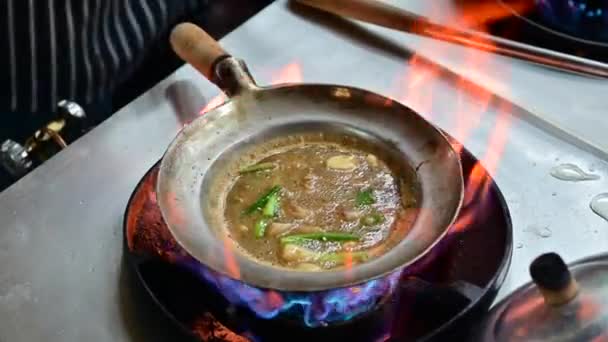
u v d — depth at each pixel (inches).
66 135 37.6
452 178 31.2
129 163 35.2
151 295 29.8
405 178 32.4
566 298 26.9
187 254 30.5
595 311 26.8
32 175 35.0
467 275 30.1
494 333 28.0
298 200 32.2
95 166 35.1
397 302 29.8
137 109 37.0
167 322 29.4
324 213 31.8
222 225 31.7
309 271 29.2
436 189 31.4
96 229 33.1
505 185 33.2
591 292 27.2
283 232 31.3
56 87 46.1
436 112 36.2
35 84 45.8
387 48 39.3
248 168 33.3
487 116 35.8
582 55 37.5
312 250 30.8
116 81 48.0
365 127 33.7
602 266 28.4
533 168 33.7
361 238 31.0
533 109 35.9
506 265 30.0
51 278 31.8
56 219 33.6
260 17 41.1
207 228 31.0
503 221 31.2
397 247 29.9
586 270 28.3
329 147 33.8
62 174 34.9
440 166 31.9
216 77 35.0
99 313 30.7
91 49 45.5
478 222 31.5
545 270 26.8
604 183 32.9
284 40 40.0
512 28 38.9
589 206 32.3
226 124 33.7
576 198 32.6
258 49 39.6
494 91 36.8
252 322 29.5
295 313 29.6
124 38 46.5
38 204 34.1
